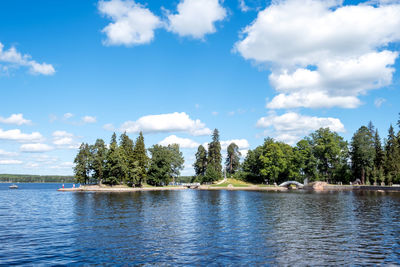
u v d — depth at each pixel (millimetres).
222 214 34750
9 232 23312
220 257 16203
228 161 153875
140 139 111250
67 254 16797
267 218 31219
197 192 91062
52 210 39219
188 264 14984
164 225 26656
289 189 111188
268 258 16016
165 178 118875
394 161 90062
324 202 50781
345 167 108875
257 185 123750
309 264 15016
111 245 18859
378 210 38094
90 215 33750
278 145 126938
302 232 23250
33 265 14844
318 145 109938
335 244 19156
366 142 100875
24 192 96125
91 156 106188
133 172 105750
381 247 18406
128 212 36719
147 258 16016
